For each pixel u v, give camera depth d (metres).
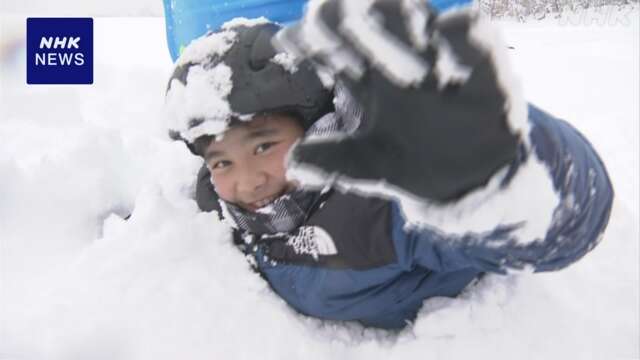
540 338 1.18
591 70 3.88
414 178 0.58
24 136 2.38
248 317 1.21
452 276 1.16
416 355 1.16
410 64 0.52
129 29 7.12
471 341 1.16
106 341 1.16
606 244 1.42
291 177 0.78
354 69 0.54
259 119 1.01
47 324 1.18
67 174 1.58
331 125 0.94
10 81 3.28
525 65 4.18
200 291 1.23
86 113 2.74
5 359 1.14
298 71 0.99
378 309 1.17
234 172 1.05
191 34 1.89
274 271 1.22
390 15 0.52
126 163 1.67
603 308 1.25
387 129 0.55
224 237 1.30
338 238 1.06
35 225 1.47
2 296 1.28
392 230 1.00
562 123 0.81
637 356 1.16
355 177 0.61
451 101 0.52
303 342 1.18
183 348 1.16
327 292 1.15
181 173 1.50
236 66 1.00
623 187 2.06
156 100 2.92
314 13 0.55
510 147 0.57
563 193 0.74
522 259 0.84
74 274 1.28
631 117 2.80
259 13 1.73
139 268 1.25
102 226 1.51
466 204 0.62
